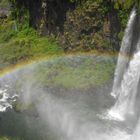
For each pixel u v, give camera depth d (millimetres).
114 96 44812
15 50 56469
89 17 48250
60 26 53531
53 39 55250
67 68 49844
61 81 47406
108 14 45625
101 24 47125
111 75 46125
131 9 41312
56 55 52844
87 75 47500
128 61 42406
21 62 54125
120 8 42469
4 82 51250
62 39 53469
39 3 56250
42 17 56562
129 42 42094
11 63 54625
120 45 44406
